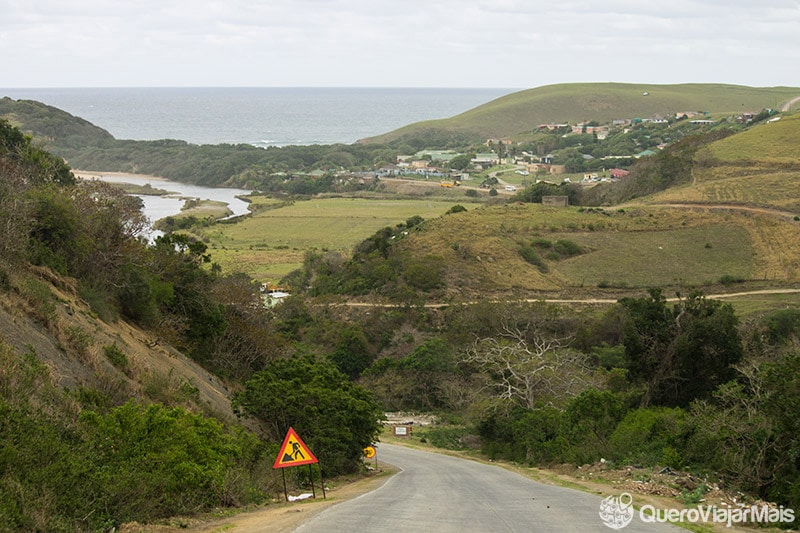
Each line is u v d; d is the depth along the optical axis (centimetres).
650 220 7956
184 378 2233
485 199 15862
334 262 8050
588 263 7031
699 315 2948
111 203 2602
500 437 3325
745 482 1514
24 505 867
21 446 977
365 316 6103
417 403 5147
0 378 1198
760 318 4816
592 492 1502
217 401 2300
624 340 3011
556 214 8431
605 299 6278
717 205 8331
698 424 1853
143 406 1603
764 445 1527
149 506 1087
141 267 2575
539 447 2661
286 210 14188
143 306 2495
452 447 3747
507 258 7094
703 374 2892
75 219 2284
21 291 1655
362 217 13025
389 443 3831
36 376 1291
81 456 1072
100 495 1014
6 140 3619
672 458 1834
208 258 3266
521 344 4756
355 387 2569
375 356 5728
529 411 3122
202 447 1341
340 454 2206
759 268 6569
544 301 5903
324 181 19462
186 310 2858
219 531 1016
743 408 1983
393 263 7019
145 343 2302
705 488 1498
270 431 2209
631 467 1947
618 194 10625
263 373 2241
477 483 1747
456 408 4925
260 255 9700
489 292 6525
